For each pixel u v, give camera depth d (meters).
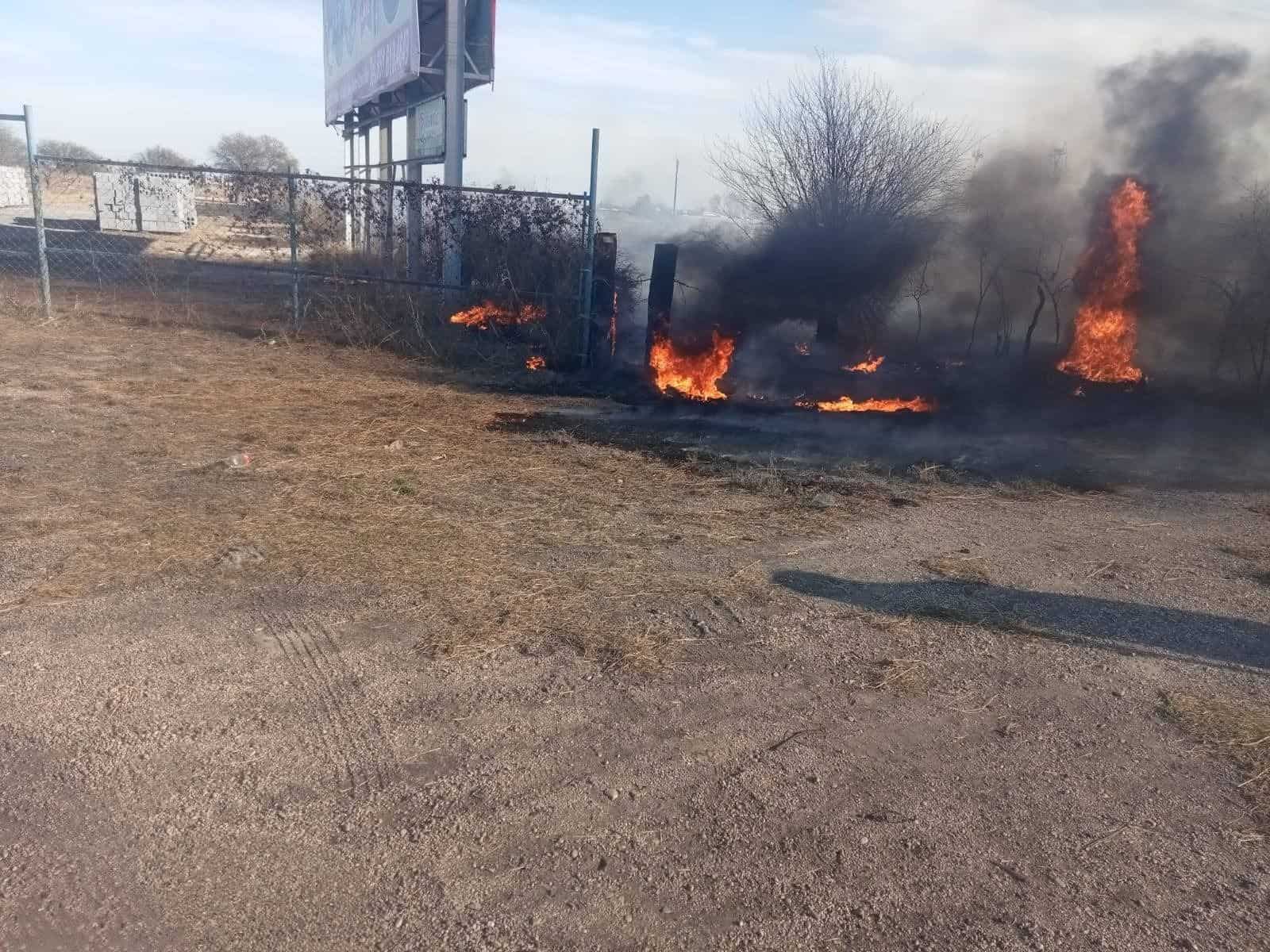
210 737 3.22
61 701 3.38
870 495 6.59
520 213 11.62
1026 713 3.67
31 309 12.01
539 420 8.42
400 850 2.72
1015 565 5.29
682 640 4.12
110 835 2.72
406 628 4.11
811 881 2.67
